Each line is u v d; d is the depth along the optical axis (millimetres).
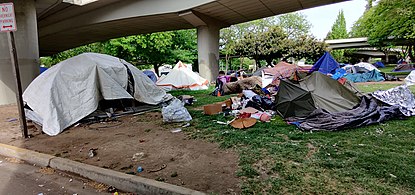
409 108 6461
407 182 2963
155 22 18062
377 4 20297
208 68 18578
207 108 7406
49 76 6980
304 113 6316
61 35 21672
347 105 6422
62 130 6223
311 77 7066
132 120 7176
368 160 3617
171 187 3145
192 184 3217
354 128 5371
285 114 6613
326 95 6531
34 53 11867
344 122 5359
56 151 4766
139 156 4289
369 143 4402
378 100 6734
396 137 4676
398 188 2859
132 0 16188
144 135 5590
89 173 3811
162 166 3838
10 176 3988
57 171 4156
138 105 8867
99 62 7691
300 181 3105
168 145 4801
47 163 4348
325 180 3104
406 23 18109
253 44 30141
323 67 15375
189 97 9938
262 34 30531
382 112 5914
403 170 3258
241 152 4184
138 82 8711
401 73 22688
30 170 4234
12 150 4906
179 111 6699
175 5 15227
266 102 7617
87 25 18250
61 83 6812
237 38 36438
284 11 16156
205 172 3551
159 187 3172
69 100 6793
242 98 8672
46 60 42938
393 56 53031
